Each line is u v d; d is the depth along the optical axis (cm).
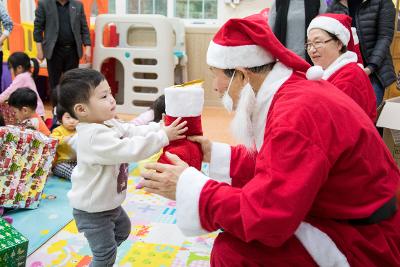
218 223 94
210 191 96
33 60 373
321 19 184
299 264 97
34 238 172
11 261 131
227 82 108
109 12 497
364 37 254
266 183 87
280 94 100
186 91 118
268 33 103
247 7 473
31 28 442
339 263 95
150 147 119
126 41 438
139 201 213
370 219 96
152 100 434
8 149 199
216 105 477
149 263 157
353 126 92
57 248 166
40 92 465
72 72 130
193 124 121
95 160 127
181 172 102
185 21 494
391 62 260
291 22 274
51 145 212
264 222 86
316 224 98
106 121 136
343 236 96
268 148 90
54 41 382
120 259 159
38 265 154
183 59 463
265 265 99
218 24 482
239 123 106
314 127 88
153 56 424
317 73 103
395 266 99
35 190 204
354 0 255
